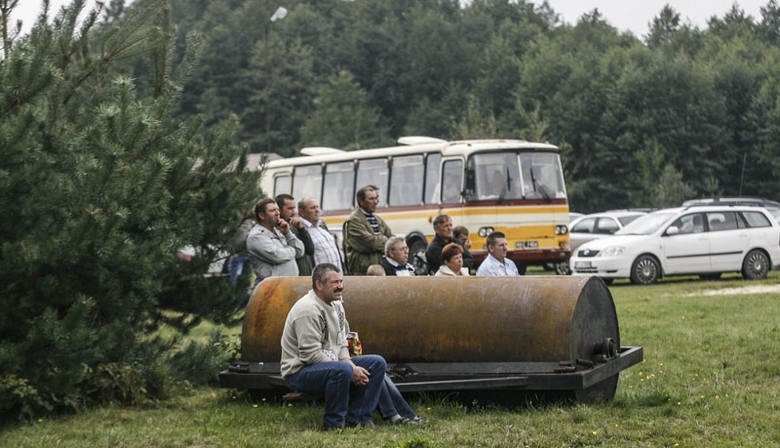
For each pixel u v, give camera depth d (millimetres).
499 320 12242
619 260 33062
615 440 10578
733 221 34031
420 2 178000
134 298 12898
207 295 14891
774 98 111375
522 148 34938
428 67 147625
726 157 111812
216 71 141625
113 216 12133
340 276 11500
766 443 10344
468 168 34500
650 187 102188
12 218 11805
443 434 10930
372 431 11094
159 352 14164
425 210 35625
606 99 111750
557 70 122250
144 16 14375
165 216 13938
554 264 35469
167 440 11055
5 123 11750
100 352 12211
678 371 15141
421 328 12469
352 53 151625
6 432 11648
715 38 151500
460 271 15320
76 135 12742
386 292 12805
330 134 125938
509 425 11320
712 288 30297
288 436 11008
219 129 15320
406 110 148125
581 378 11758
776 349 16672
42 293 12031
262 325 13195
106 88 13781
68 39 13719
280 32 158625
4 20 13203
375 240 17750
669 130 108688
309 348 11367
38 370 11953
